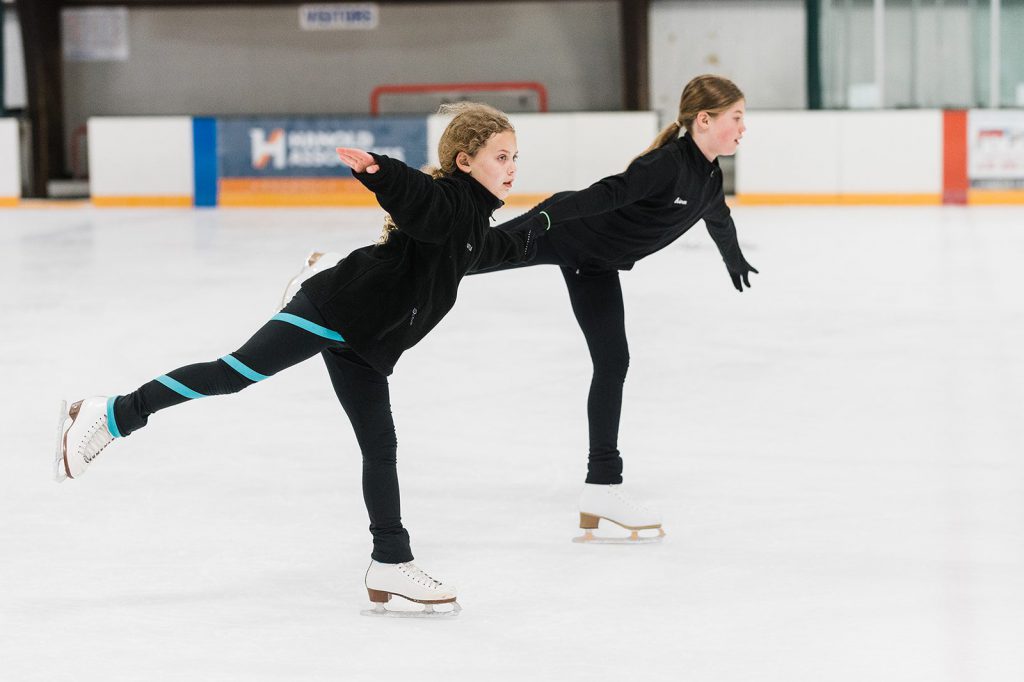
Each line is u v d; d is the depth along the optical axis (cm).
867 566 548
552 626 479
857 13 3127
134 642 465
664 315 1330
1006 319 1277
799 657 445
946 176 2703
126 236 2208
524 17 3422
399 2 3428
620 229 568
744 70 3300
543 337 1193
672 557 564
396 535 492
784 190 2761
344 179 2839
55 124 3388
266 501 661
